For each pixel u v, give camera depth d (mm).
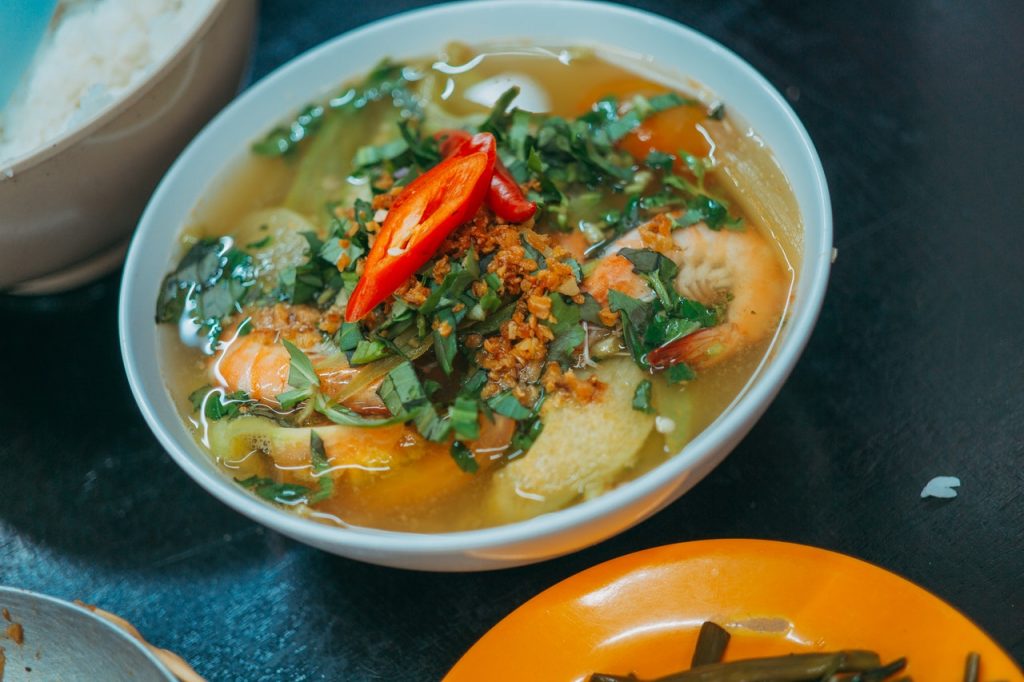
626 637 300
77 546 354
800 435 342
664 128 368
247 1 376
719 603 300
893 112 400
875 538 322
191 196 376
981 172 380
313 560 342
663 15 440
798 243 331
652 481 287
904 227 373
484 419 316
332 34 451
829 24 427
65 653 313
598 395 320
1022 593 305
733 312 329
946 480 323
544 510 311
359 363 326
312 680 321
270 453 327
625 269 331
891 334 354
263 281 361
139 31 377
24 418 382
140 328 345
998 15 416
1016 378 338
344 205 372
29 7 364
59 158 339
